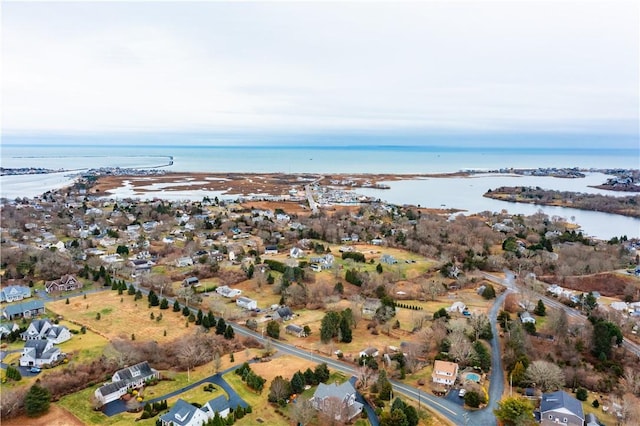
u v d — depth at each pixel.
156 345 110.12
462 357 105.25
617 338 118.75
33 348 104.12
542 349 115.25
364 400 92.12
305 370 102.06
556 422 83.69
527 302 143.38
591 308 144.25
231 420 82.25
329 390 87.81
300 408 82.88
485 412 88.19
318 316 136.50
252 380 94.00
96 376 98.19
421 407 89.12
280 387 89.88
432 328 119.88
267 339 117.94
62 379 94.06
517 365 98.88
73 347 111.81
